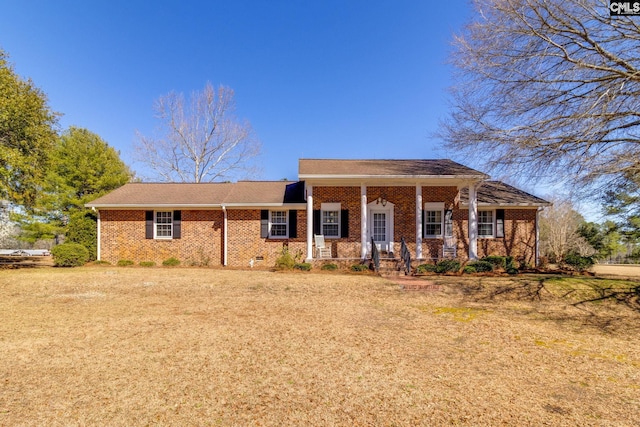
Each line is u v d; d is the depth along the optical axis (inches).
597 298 393.4
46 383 165.0
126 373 177.0
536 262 660.1
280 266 576.4
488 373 187.0
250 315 297.9
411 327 272.7
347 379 173.9
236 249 655.8
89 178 989.8
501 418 140.1
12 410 140.6
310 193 615.5
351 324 276.2
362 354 209.6
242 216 659.4
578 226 885.2
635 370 196.7
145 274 524.4
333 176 582.2
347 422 135.2
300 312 311.7
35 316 288.4
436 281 469.7
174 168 1264.8
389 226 662.5
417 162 722.8
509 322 298.2
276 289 418.0
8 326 258.8
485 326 282.4
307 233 618.8
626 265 1043.3
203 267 636.7
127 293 389.4
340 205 661.9
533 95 448.1
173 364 189.2
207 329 254.5
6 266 650.8
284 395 156.1
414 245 657.6
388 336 247.1
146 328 255.6
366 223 629.9
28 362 190.1
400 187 666.2
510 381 177.3
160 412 140.3
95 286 428.8
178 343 222.8
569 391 167.6
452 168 651.5
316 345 223.5
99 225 668.1
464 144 538.9
